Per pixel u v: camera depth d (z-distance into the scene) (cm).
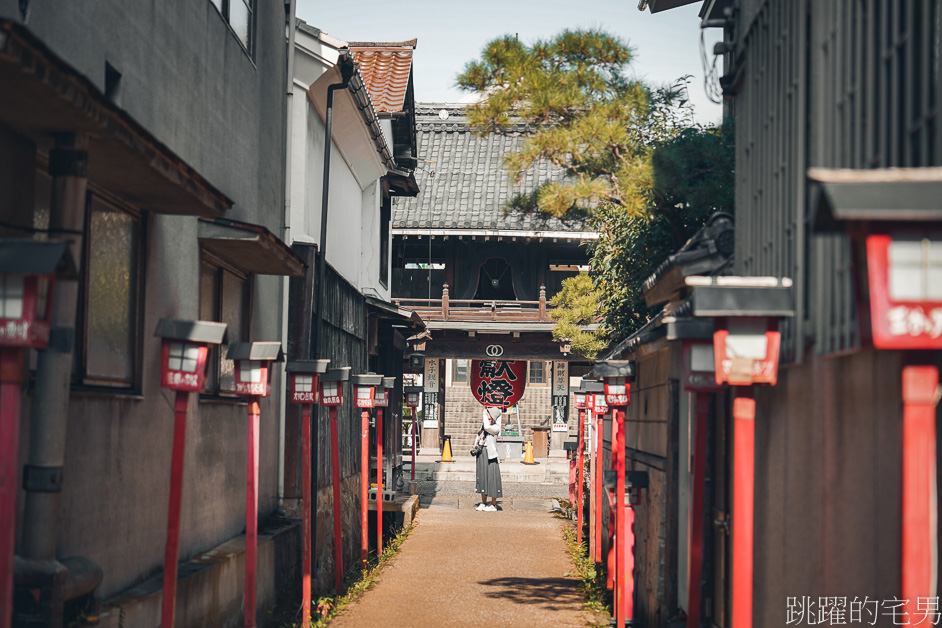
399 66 1908
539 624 940
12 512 360
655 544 903
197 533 821
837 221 272
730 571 648
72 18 569
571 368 3250
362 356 1669
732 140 924
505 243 2712
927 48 338
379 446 1430
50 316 373
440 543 1633
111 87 648
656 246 1151
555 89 813
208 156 855
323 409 1227
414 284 2738
